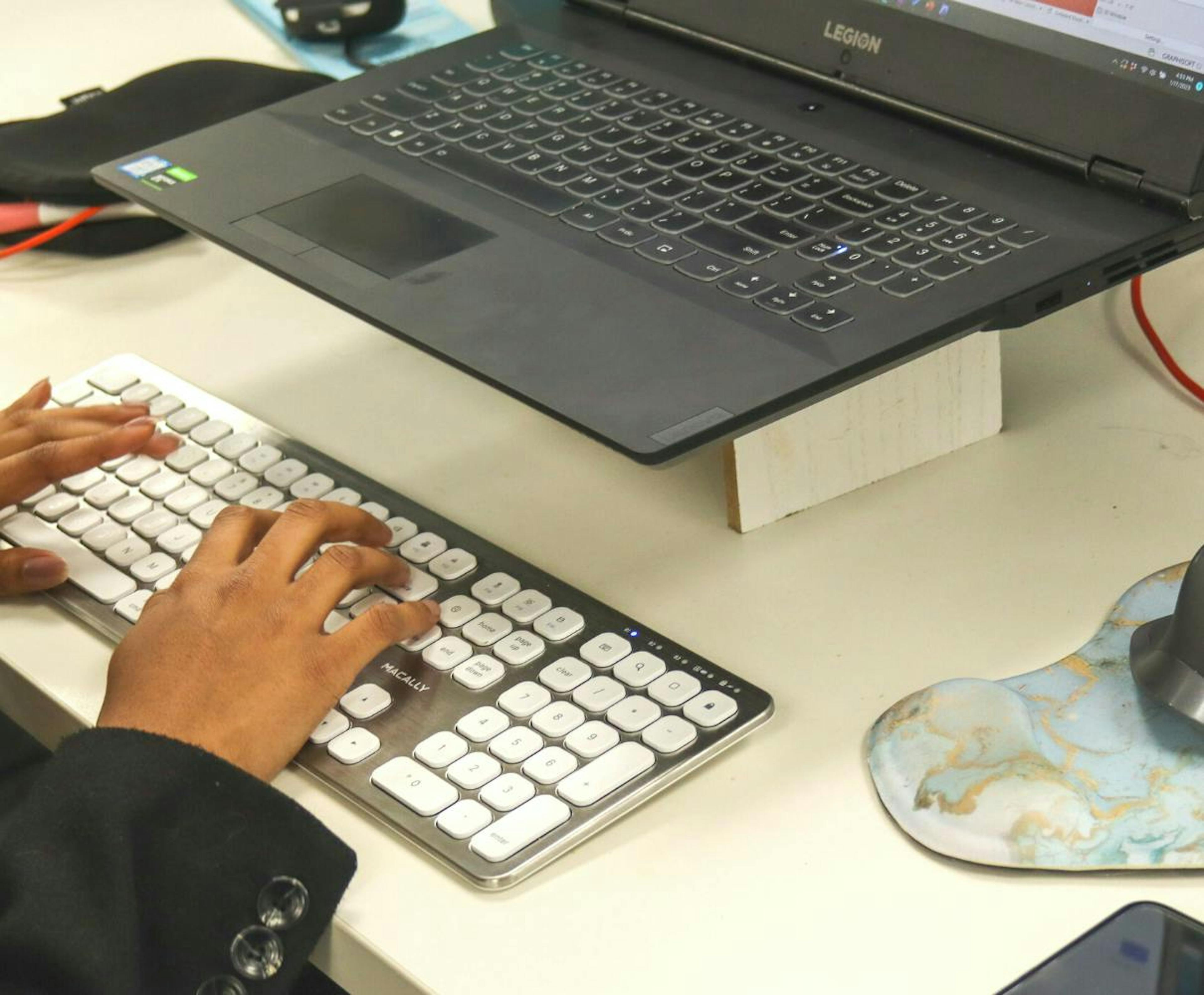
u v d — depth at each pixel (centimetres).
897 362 58
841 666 58
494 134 80
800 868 50
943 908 48
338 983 51
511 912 49
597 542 66
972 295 61
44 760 97
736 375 57
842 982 46
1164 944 45
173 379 78
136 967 49
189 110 100
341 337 84
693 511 68
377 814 52
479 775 53
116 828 50
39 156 95
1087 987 44
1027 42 69
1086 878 49
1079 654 57
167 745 52
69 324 87
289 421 77
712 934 48
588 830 51
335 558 60
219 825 51
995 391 70
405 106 84
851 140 74
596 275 65
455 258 68
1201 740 52
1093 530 64
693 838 51
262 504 68
